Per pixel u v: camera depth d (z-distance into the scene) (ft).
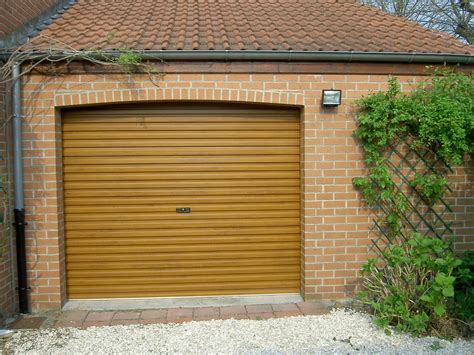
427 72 16.30
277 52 15.34
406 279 13.76
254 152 16.92
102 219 16.60
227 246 17.01
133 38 16.31
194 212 16.87
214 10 21.17
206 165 16.80
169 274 16.93
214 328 13.98
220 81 15.72
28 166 15.43
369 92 16.11
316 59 15.67
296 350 12.28
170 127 16.63
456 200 16.75
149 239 16.80
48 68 15.21
